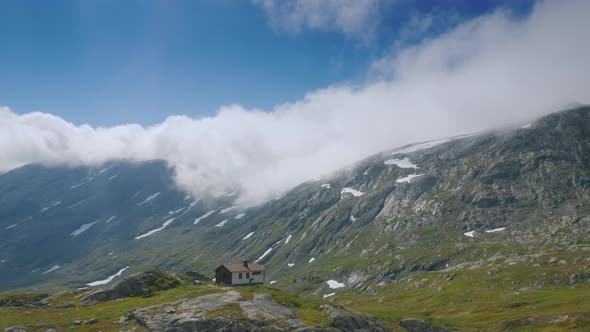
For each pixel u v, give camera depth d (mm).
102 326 78438
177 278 119250
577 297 160000
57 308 92938
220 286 116500
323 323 87750
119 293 105938
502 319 147000
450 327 140500
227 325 79438
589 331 117500
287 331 80062
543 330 127875
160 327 78000
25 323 80062
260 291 105500
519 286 192250
